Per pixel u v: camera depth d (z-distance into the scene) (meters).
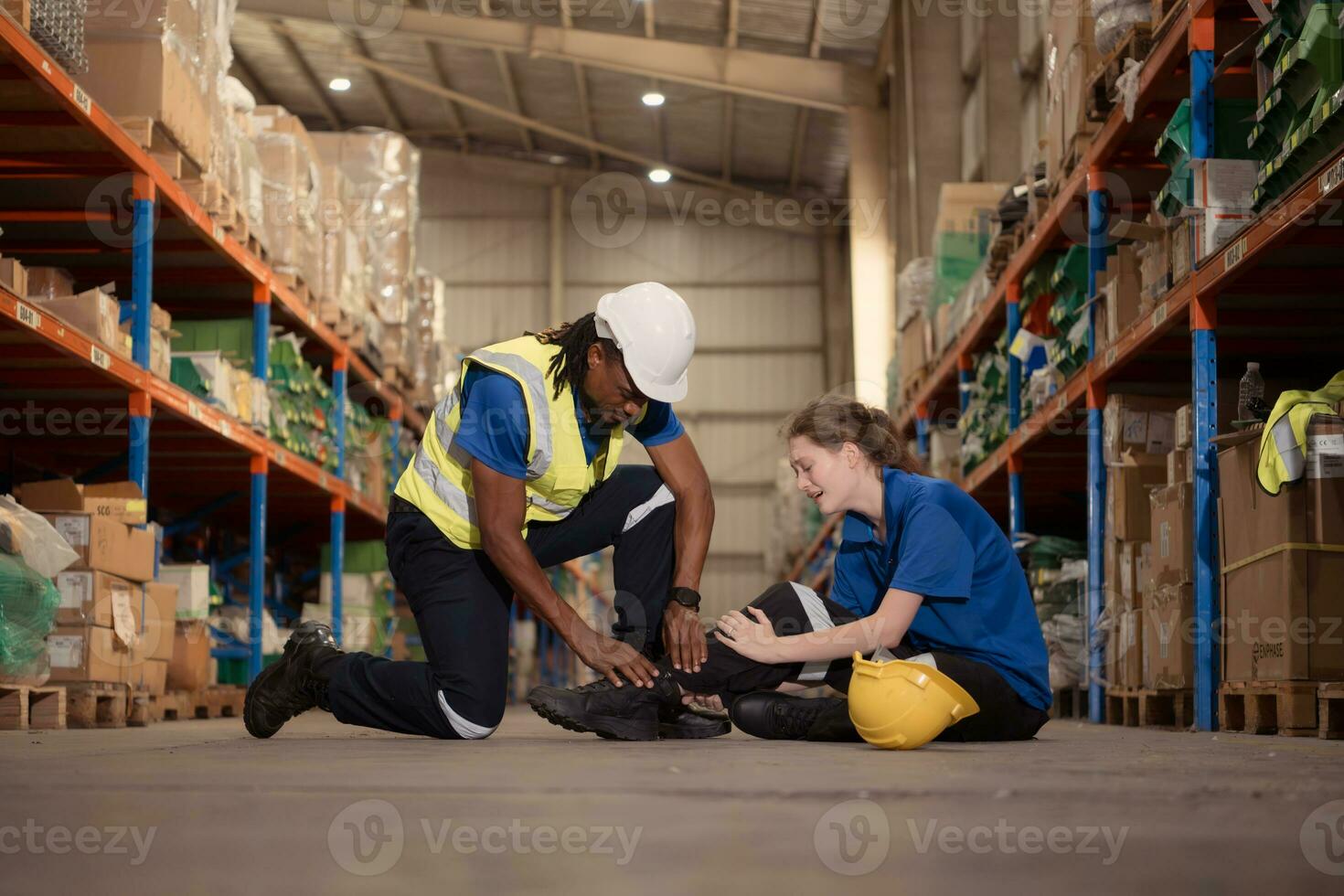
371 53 19.80
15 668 4.14
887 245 16.50
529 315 23.81
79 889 0.85
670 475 2.95
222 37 5.96
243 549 10.25
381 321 9.38
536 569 2.68
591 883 0.83
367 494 9.62
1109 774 1.61
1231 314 4.82
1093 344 5.68
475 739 2.81
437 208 24.11
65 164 5.06
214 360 6.16
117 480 7.25
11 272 4.29
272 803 1.24
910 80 14.55
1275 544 3.62
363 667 2.92
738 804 1.21
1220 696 4.04
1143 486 5.19
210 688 6.64
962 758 2.03
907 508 2.80
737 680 2.90
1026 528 10.16
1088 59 5.68
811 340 23.88
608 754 2.12
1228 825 1.10
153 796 1.30
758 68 16.94
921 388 10.50
